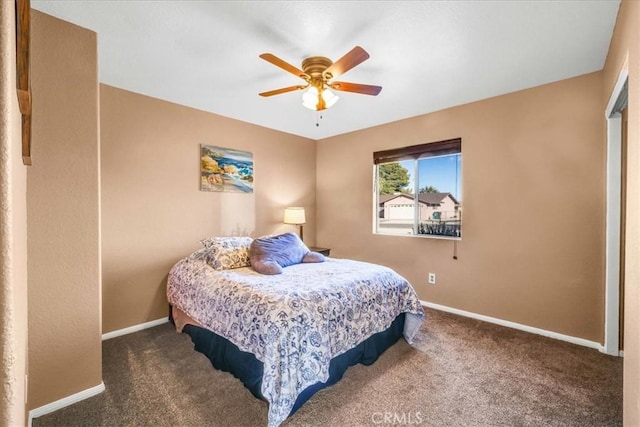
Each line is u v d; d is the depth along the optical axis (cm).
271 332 166
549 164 267
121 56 220
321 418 165
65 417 165
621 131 223
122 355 234
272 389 156
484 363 221
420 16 175
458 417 165
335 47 207
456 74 249
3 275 41
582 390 188
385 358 230
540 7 167
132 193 282
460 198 325
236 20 180
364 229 412
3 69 40
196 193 329
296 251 301
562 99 260
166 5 167
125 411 170
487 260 304
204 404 176
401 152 370
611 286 231
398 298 250
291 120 373
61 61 174
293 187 436
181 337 266
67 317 177
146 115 291
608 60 215
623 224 226
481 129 306
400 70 242
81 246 182
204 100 306
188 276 268
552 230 267
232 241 298
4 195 40
